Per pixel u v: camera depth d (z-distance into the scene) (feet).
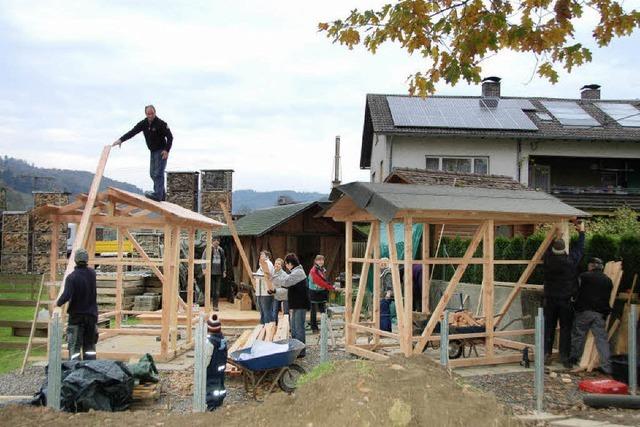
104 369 26.27
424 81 27.66
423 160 80.74
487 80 95.81
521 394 30.37
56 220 38.99
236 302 68.80
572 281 36.91
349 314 41.65
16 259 107.14
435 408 19.12
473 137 79.92
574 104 94.48
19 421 21.43
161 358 37.99
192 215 43.16
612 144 83.15
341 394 19.58
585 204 81.97
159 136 41.39
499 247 50.85
